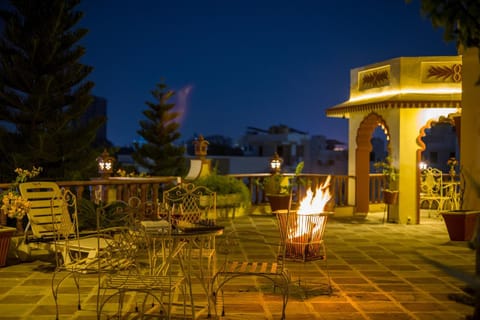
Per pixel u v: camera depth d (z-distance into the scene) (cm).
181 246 572
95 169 1523
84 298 605
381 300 613
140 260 775
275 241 984
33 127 1378
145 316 543
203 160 1402
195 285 660
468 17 408
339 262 819
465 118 879
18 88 1346
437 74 1258
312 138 3656
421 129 1255
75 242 680
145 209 573
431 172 1401
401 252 905
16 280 683
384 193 1264
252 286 660
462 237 995
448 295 634
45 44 1349
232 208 1325
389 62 1309
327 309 577
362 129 1419
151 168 2498
